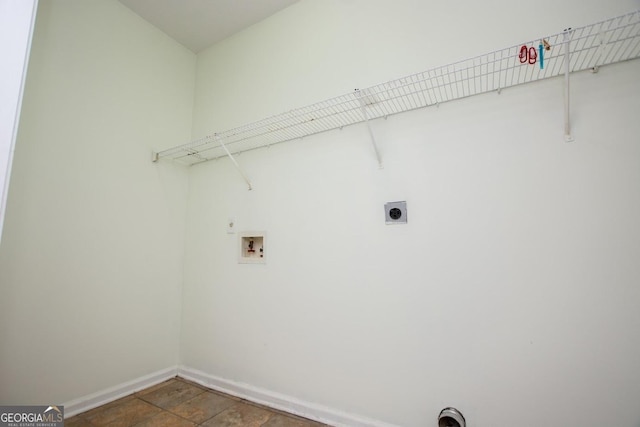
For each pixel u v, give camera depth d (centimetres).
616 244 104
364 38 167
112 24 191
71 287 160
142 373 190
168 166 221
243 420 151
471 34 137
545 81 120
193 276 217
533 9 126
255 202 195
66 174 162
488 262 124
